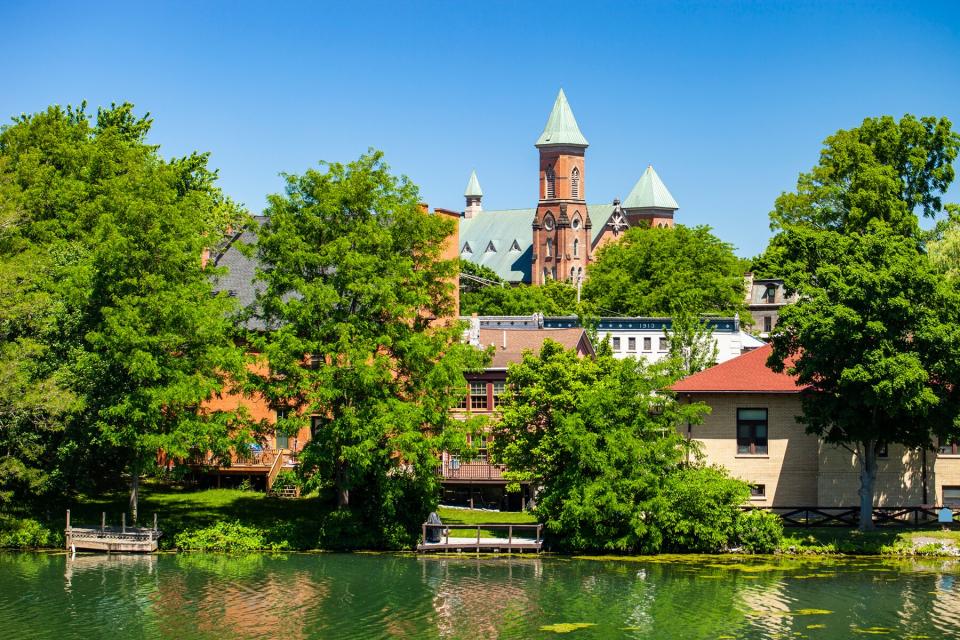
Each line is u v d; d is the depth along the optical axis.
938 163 125.31
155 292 65.38
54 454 67.56
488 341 86.00
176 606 51.03
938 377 60.88
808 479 67.12
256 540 65.00
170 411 66.44
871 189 119.50
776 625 47.50
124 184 72.69
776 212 129.12
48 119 84.94
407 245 67.81
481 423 66.12
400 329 65.94
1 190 71.56
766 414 67.81
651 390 65.38
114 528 64.50
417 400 66.75
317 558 62.28
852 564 59.12
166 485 77.62
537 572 57.88
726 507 62.88
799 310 61.56
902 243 62.19
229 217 100.88
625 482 62.12
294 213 66.62
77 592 53.56
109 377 65.88
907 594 52.22
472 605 51.03
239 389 67.25
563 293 174.50
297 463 73.44
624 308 154.12
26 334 67.62
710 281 149.25
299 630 47.19
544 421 66.12
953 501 65.94
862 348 59.78
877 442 63.31
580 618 48.88
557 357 66.44
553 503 63.72
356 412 63.78
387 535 65.25
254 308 68.38
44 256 69.50
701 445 65.44
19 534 65.31
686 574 57.00
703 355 95.31
